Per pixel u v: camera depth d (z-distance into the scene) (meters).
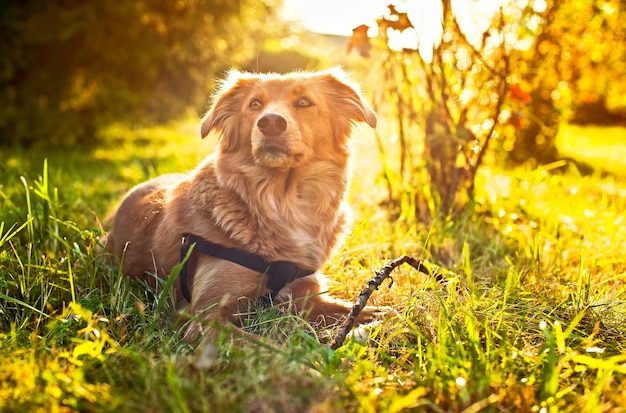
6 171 1.77
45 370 0.74
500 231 1.33
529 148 2.50
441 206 1.46
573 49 2.15
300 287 1.01
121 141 3.69
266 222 0.97
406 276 1.12
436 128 1.40
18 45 2.92
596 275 1.14
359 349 0.82
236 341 0.83
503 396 0.73
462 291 0.99
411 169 1.53
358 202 1.59
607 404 0.71
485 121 1.50
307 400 0.70
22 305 0.96
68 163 2.48
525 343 0.86
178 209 1.01
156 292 1.01
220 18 3.33
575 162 2.80
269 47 5.82
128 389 0.73
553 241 1.28
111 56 3.06
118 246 1.12
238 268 0.94
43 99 3.10
